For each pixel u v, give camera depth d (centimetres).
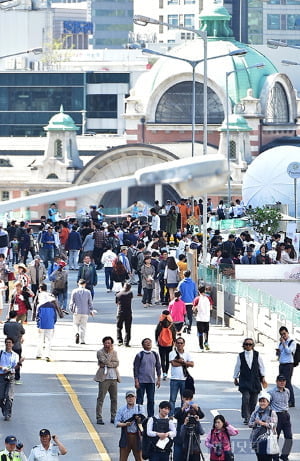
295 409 5544
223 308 7894
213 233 11356
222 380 6134
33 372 6253
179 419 4462
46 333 6506
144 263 8375
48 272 9738
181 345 5234
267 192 13638
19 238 10006
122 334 7300
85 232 10800
